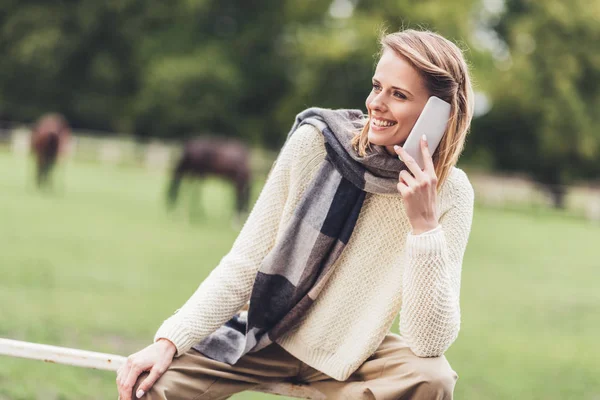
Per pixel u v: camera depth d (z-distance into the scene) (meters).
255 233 2.10
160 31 35.75
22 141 28.47
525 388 5.76
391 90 1.99
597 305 9.97
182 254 10.77
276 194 2.11
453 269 2.04
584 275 12.68
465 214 2.09
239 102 36.75
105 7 34.22
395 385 1.98
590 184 34.28
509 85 30.78
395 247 2.07
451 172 2.12
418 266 1.92
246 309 2.35
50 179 17.55
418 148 1.95
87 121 36.22
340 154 2.03
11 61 34.41
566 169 33.44
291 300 2.08
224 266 2.08
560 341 7.73
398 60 1.98
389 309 2.05
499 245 16.05
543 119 31.17
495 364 6.48
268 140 36.22
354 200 2.06
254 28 36.19
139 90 35.19
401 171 1.95
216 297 2.04
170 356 2.00
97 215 14.09
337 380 2.13
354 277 2.08
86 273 8.55
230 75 34.22
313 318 2.11
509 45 33.53
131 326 6.36
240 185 16.23
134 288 8.04
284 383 2.21
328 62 30.17
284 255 2.05
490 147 33.25
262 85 36.62
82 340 5.72
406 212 1.95
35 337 5.60
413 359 2.01
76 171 23.80
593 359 7.05
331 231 2.04
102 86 35.38
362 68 30.12
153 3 35.00
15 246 9.76
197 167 16.30
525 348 7.23
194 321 2.01
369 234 2.07
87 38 34.84
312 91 31.38
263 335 2.10
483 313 8.82
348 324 2.10
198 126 35.09
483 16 34.03
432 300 1.92
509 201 29.97
